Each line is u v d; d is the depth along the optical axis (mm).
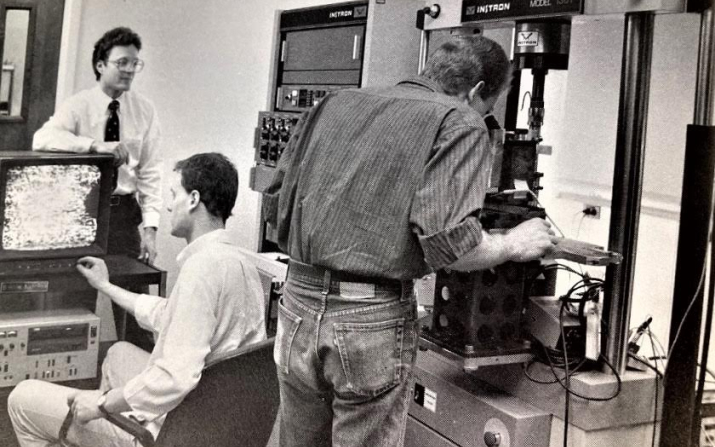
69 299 3033
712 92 1820
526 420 1953
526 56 2125
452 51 1877
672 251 2500
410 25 2832
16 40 3549
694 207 1828
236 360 1926
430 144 1699
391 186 1719
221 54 3930
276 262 3029
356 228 1737
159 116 3820
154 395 1926
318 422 1942
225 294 2064
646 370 2037
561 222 2932
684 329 1854
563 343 1917
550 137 2975
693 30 2414
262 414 2086
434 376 2223
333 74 2986
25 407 2207
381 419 1783
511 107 2520
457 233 1625
